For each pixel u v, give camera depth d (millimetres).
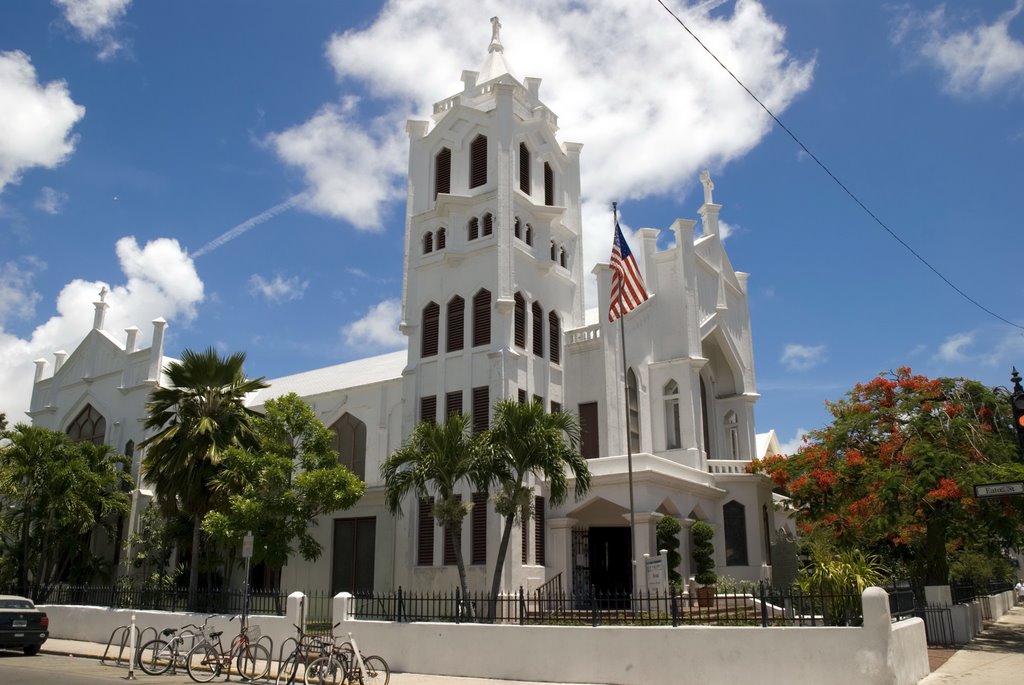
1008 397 24672
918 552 29766
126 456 43156
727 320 41344
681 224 37719
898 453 26688
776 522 38500
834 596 17000
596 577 32250
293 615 22125
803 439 32031
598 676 17422
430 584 30891
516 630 18625
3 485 35375
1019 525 24578
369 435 39000
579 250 38469
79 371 48844
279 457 29859
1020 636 26922
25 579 37062
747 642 16109
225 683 18328
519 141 36062
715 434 40375
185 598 28656
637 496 29219
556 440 23078
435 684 17766
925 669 17703
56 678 18047
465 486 31125
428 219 36219
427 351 34812
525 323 33750
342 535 36281
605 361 34250
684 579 29312
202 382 32312
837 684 15188
